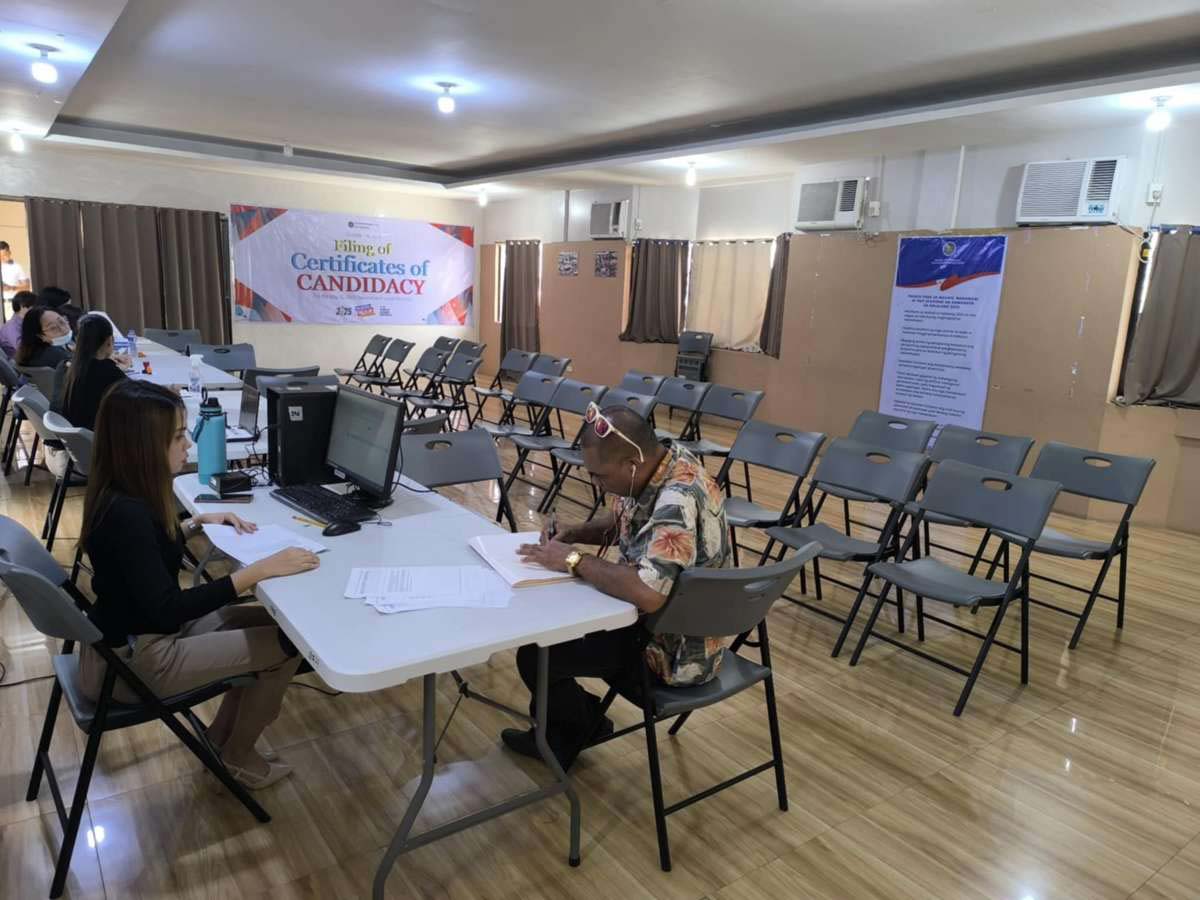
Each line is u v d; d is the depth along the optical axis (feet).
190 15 13.78
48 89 17.07
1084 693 9.49
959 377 19.47
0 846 6.07
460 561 6.31
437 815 6.67
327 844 6.27
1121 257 16.46
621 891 5.98
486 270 36.65
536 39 14.39
